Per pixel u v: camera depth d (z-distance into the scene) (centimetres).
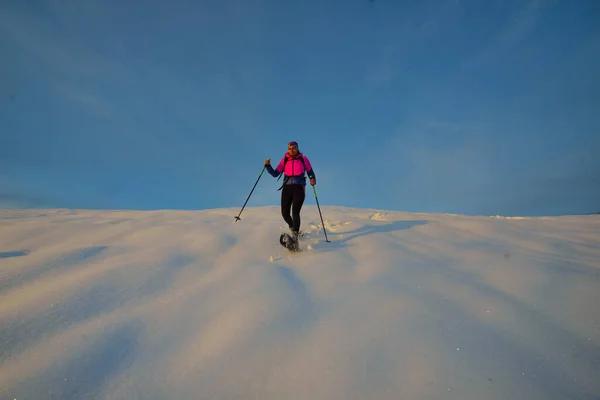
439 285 304
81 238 459
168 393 166
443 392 165
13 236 452
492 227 566
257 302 264
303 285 316
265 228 564
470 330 223
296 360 192
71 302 250
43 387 164
